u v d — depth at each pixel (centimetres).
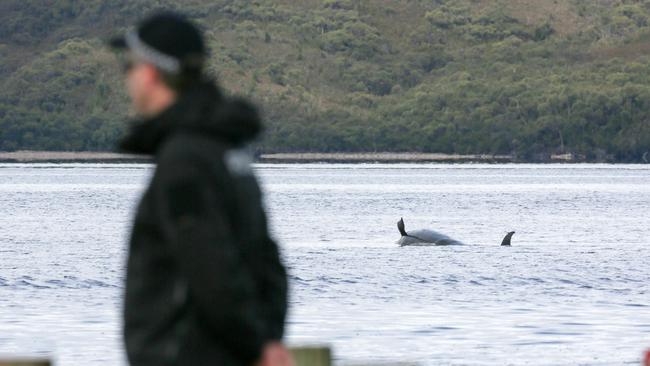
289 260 12031
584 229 18438
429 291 9212
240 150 1700
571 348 6384
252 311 1619
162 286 1642
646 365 2225
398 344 6519
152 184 1648
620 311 7988
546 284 9812
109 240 15475
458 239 15812
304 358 2394
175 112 1662
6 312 7788
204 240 1602
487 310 8012
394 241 15212
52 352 6172
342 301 8488
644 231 17912
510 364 5900
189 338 1627
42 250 13650
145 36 1678
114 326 7144
